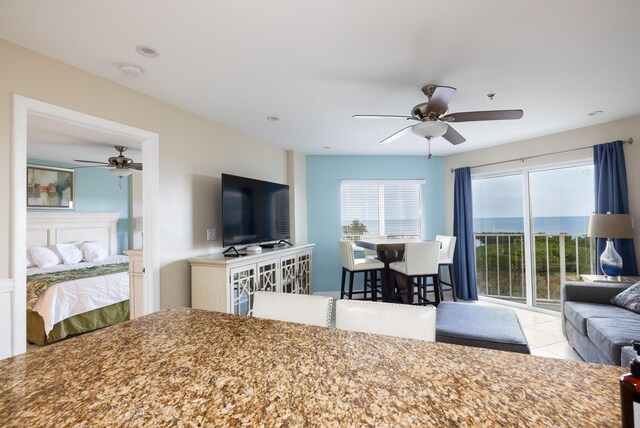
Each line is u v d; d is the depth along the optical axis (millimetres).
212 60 2137
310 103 2924
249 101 2861
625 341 2004
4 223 1835
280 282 3725
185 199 3055
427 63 2199
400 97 2791
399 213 5277
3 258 1831
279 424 595
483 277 4988
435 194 5312
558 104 3004
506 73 2354
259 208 3795
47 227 4801
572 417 608
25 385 740
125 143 3711
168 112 2895
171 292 2875
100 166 5184
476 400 671
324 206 5133
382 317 1266
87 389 721
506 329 2105
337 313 1331
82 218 5184
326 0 1559
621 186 3418
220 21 1717
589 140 3723
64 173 5047
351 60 2152
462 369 818
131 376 782
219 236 3471
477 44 1967
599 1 1582
